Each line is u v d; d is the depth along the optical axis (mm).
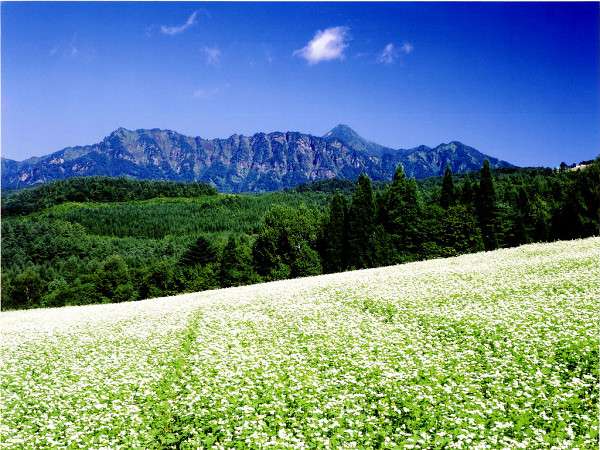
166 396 15297
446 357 16078
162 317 30578
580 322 17547
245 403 13727
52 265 160250
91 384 17234
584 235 79312
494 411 12047
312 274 82875
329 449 10875
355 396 13414
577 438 10531
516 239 87562
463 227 79562
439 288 27656
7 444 12695
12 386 18078
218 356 18672
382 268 47781
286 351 18531
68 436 12930
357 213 83500
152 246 178375
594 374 13469
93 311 41031
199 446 11672
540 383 13242
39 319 38125
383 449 10781
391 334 19438
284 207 89188
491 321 19141
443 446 10672
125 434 12836
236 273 84875
